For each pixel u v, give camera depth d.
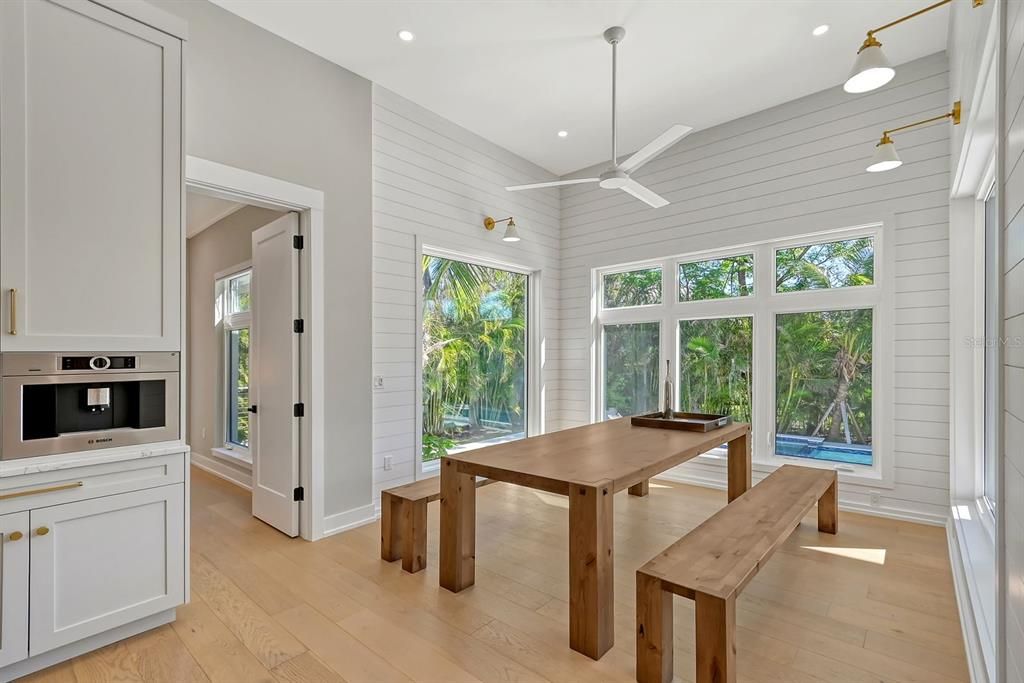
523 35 3.23
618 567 2.89
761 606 2.41
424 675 1.93
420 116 4.22
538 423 5.51
